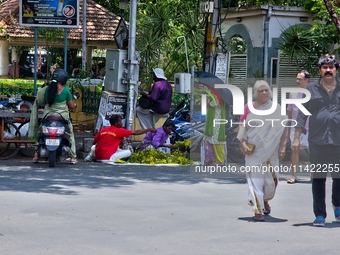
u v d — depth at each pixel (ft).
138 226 34.91
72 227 34.30
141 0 116.57
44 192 44.55
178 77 72.54
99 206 40.14
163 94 66.74
